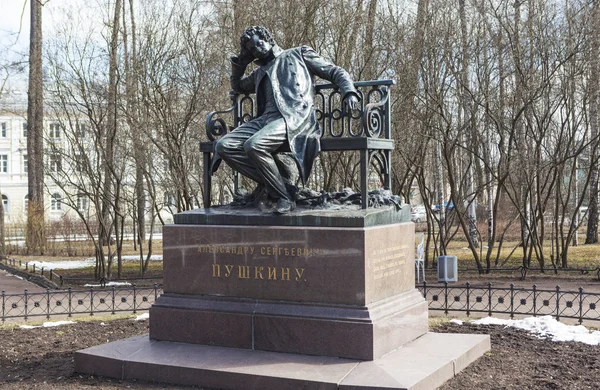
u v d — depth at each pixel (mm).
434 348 6676
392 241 6695
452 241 28406
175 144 16766
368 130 6676
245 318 6543
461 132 18547
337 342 6164
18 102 32812
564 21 16656
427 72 16844
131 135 16812
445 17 16734
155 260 23250
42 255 26266
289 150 6895
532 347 7637
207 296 6840
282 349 6398
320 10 16266
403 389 5410
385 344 6312
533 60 16656
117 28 15992
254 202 7047
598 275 15234
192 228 6906
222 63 15953
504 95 16938
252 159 6562
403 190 18703
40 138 19969
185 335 6844
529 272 17062
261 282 6574
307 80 7027
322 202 6730
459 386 6012
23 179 46250
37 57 19891
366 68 15523
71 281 17031
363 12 15828
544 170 18938
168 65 16375
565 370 6645
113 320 10383
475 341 7027
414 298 7059
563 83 16734
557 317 9633
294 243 6414
